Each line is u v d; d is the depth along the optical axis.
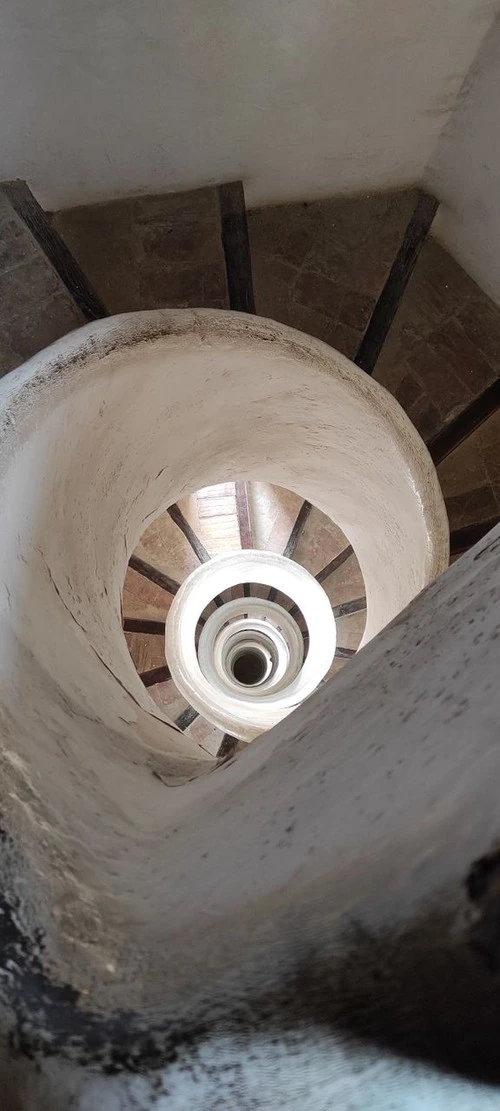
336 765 0.90
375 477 3.79
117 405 2.76
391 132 4.43
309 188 4.79
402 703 0.88
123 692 2.36
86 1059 0.71
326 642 6.77
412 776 0.69
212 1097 0.68
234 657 7.64
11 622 1.63
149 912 0.86
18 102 3.38
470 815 0.54
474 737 0.64
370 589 4.78
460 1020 0.51
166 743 2.16
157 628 7.88
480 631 0.82
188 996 0.69
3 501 1.89
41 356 2.44
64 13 2.99
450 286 5.27
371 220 4.97
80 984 0.76
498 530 1.18
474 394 5.18
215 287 4.54
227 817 1.07
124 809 1.28
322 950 0.60
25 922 0.82
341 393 3.33
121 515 3.42
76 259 4.48
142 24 3.18
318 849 0.73
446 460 5.29
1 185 3.95
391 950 0.54
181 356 2.83
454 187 4.77
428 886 0.53
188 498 8.11
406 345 5.22
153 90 3.61
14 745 1.13
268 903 0.71
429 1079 0.55
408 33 3.64
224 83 3.67
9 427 2.09
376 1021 0.55
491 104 3.99
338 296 4.91
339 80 3.82
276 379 3.26
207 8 3.19
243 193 4.50
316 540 8.09
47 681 1.64
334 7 3.32
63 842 0.98
